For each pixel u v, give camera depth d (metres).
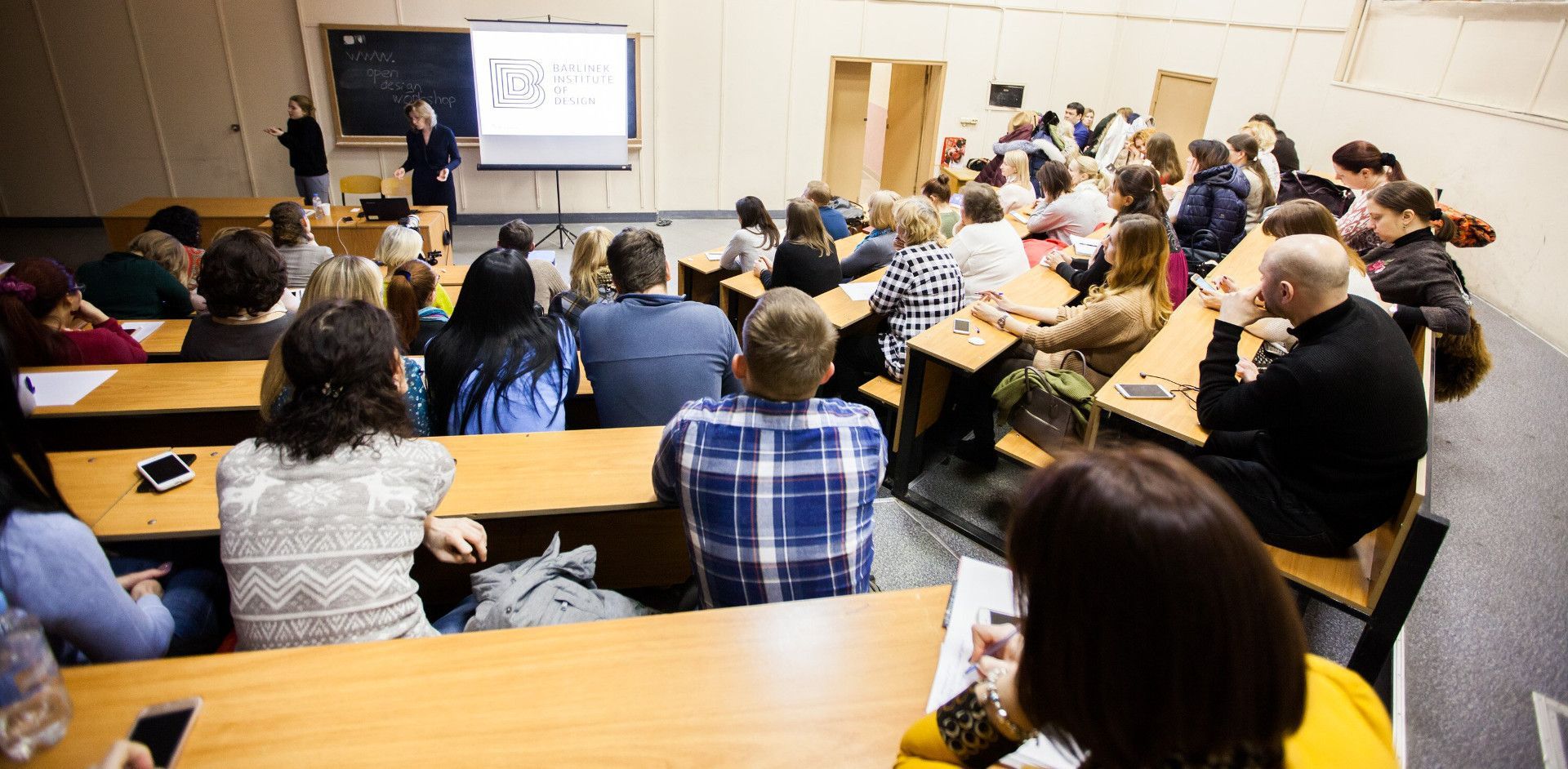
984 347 3.02
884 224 4.45
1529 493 3.08
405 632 1.24
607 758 0.92
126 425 2.64
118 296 3.38
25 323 2.42
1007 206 5.56
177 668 1.00
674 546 2.35
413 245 3.93
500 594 1.54
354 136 7.17
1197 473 0.59
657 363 2.29
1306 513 1.94
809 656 1.11
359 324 1.25
